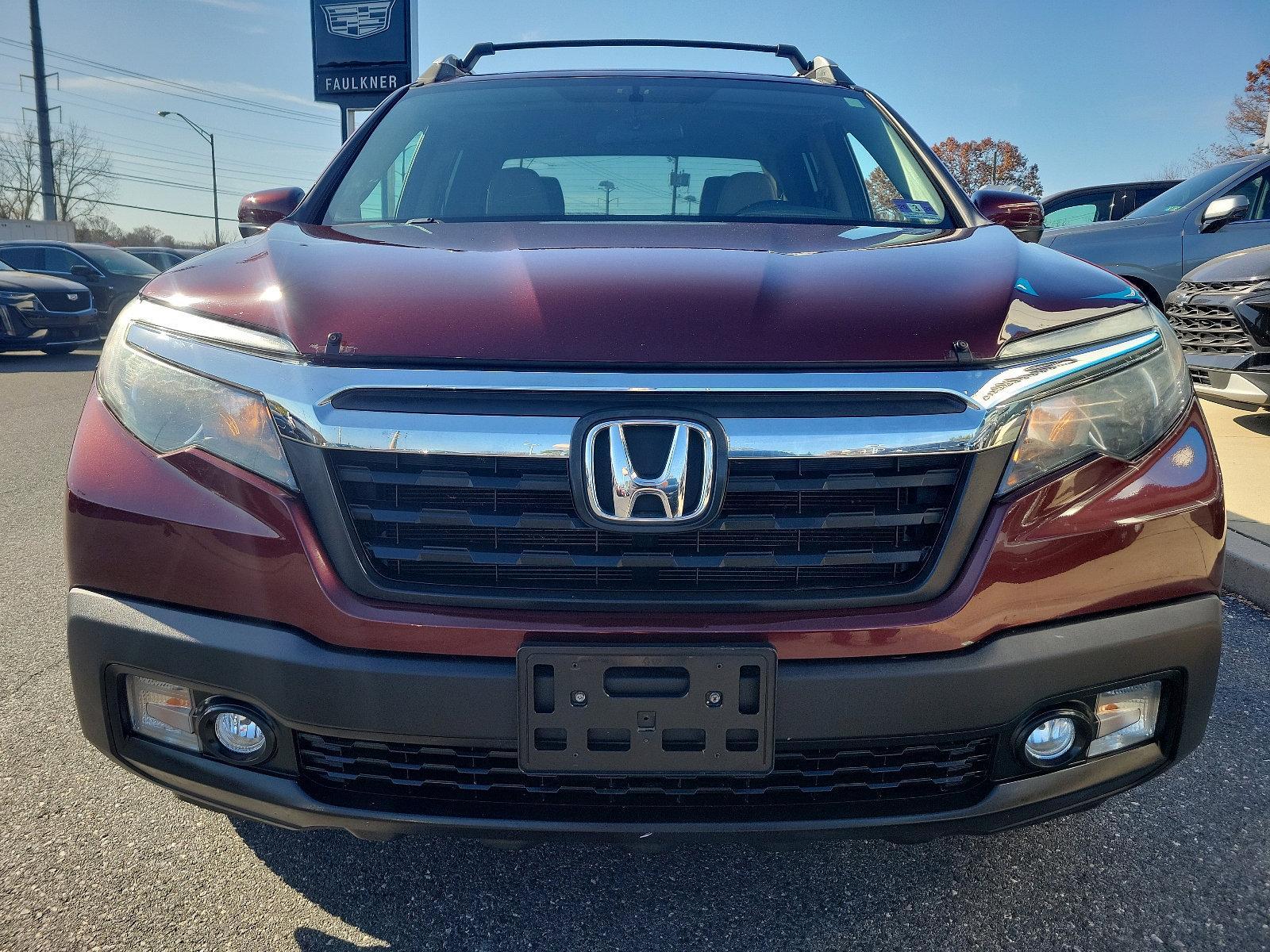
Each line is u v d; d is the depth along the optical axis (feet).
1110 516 4.75
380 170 8.07
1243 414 19.71
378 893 5.84
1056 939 5.45
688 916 5.68
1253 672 8.89
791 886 5.95
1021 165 175.01
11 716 7.97
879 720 4.54
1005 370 4.65
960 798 4.82
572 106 8.80
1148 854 6.23
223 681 4.66
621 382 4.43
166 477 4.78
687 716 4.47
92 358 38.88
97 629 4.84
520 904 5.77
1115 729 4.98
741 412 4.43
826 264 5.49
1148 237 22.39
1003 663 4.57
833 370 4.53
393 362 4.58
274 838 6.39
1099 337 4.99
